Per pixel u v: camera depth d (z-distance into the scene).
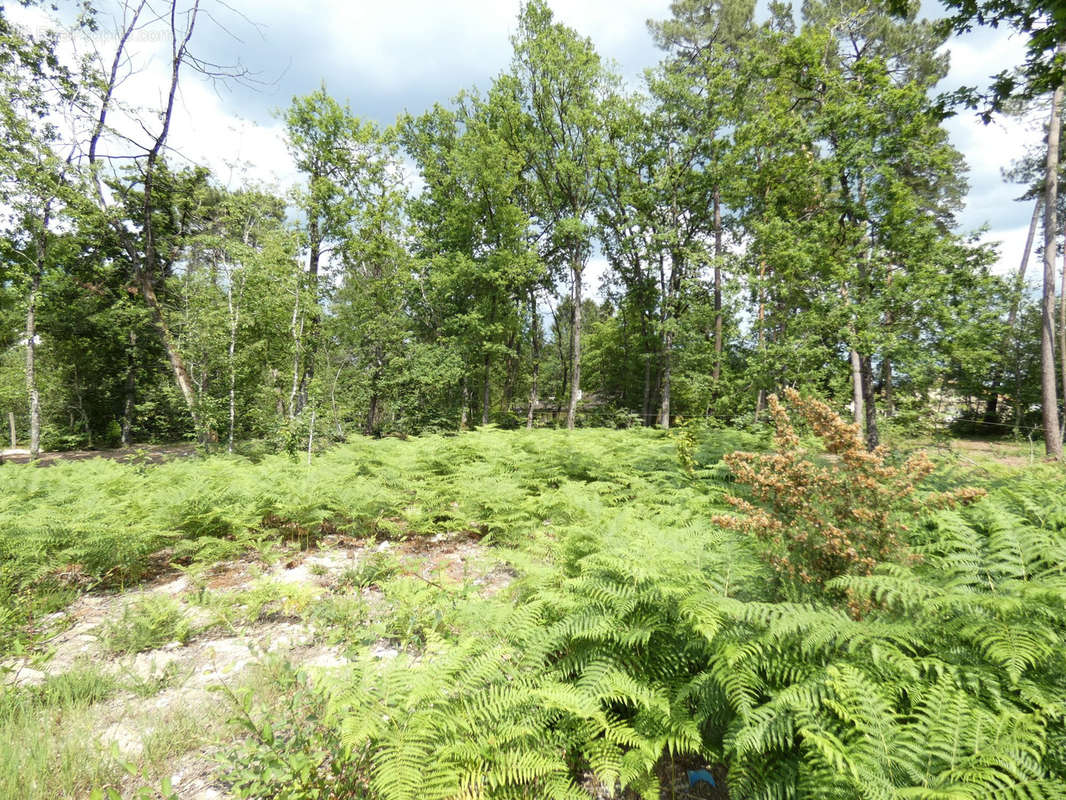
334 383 15.95
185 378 15.66
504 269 23.55
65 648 4.12
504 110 24.05
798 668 2.55
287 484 7.48
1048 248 15.95
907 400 16.97
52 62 13.90
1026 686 2.16
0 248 15.65
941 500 3.38
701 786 2.58
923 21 19.83
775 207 15.88
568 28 22.59
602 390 34.34
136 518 6.09
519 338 28.62
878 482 3.39
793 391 3.75
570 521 6.04
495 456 9.80
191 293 15.60
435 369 21.31
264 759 2.19
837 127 12.73
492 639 3.22
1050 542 2.98
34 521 5.60
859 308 11.76
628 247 24.73
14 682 3.35
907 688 2.31
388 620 4.11
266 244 14.75
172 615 4.32
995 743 1.87
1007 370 26.08
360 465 10.02
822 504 3.51
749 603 2.75
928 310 11.40
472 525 6.95
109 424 26.72
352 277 20.11
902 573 2.87
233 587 5.27
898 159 12.38
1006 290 11.74
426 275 23.89
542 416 34.12
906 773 1.88
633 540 3.75
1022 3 5.84
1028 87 6.30
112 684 3.42
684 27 22.58
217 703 3.22
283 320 15.80
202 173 17.03
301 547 6.68
